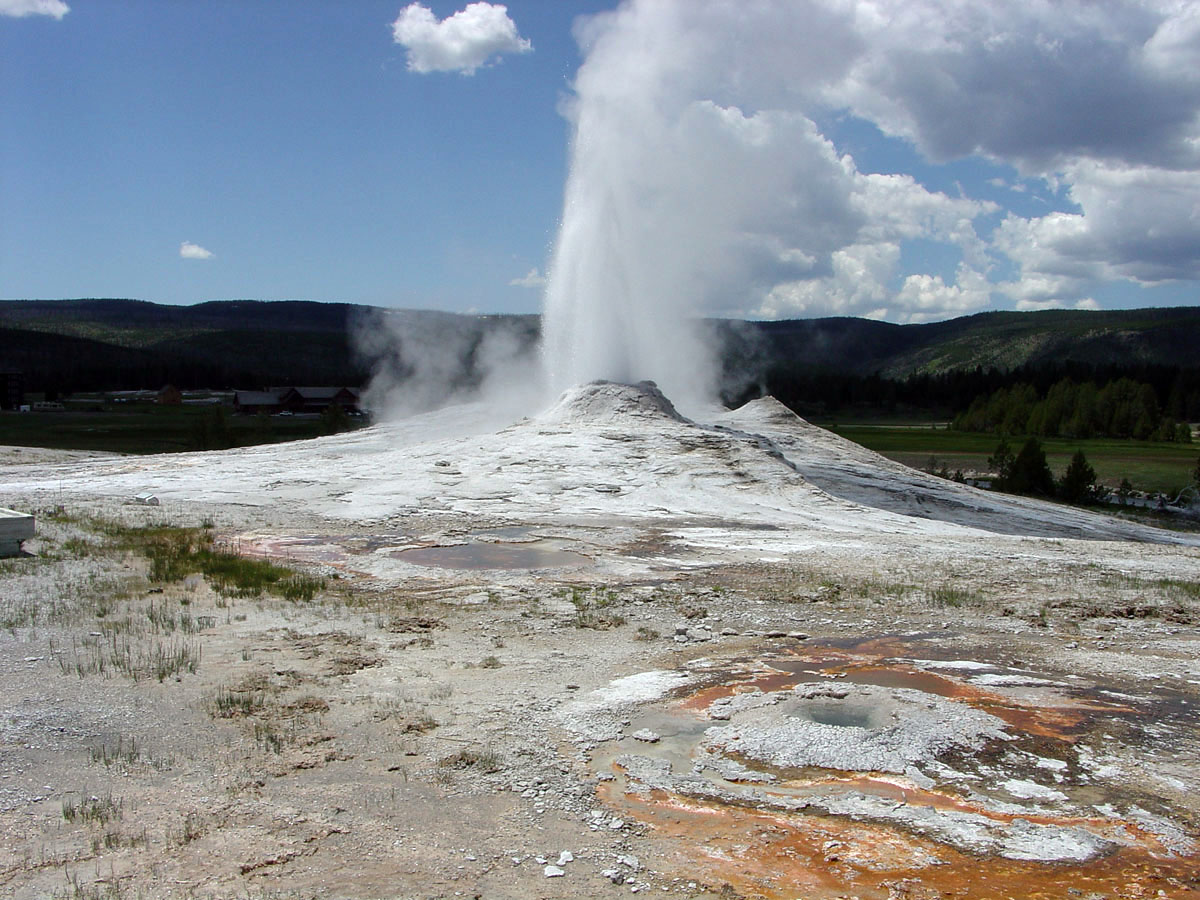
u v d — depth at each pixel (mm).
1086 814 5992
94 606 10562
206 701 7539
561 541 17250
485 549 16266
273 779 6117
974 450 65750
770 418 41406
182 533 16344
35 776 6043
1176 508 43188
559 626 10578
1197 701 8273
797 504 23266
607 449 27547
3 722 6891
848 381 120250
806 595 12445
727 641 10102
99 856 5051
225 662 8680
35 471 27203
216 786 5980
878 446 68188
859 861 5336
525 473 25047
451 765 6438
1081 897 5004
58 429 62250
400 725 7145
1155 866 5344
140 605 10797
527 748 6812
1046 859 5398
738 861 5309
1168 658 9688
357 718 7289
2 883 4742
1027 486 46188
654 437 28844
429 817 5668
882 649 9898
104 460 31297
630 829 5648
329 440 37969
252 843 5254
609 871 5113
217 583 12086
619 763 6633
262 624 10188
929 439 75500
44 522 16500
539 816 5754
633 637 10156
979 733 7297
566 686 8305
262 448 35500
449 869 5059
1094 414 82500
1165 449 69500
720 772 6535
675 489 24047
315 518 19375
